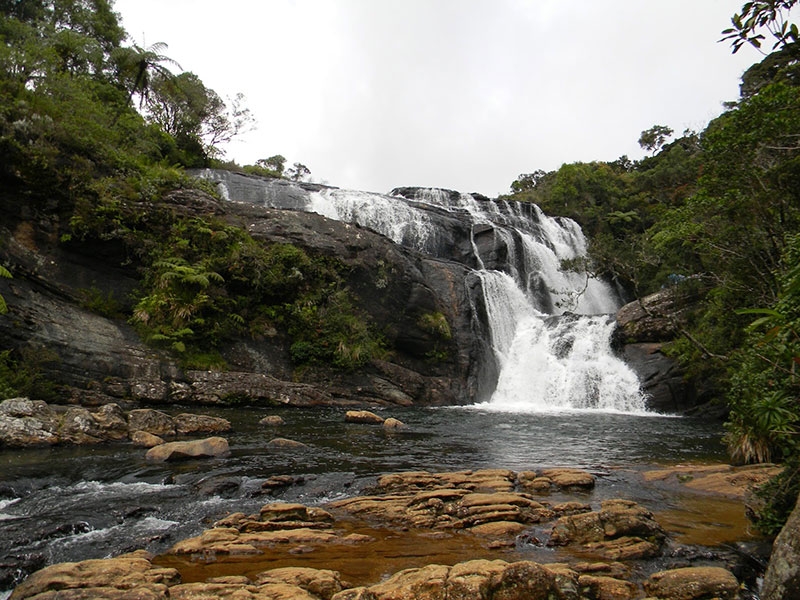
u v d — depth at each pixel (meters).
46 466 10.41
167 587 5.13
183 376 19.20
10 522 7.55
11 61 22.62
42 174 18.97
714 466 11.45
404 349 26.86
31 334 16.39
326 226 27.27
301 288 24.73
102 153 22.47
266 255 24.16
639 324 27.92
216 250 23.19
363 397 23.52
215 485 9.48
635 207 53.47
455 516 8.09
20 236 18.52
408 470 11.43
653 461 13.02
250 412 18.75
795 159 14.22
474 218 40.38
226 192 33.22
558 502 9.04
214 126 44.66
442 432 16.75
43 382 15.59
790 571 4.53
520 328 32.19
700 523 8.05
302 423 17.33
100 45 38.69
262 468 11.01
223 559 6.40
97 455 11.50
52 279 18.77
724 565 6.28
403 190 47.59
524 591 4.96
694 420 22.38
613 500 7.98
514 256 38.53
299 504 8.17
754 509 7.90
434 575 5.34
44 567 6.05
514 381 28.86
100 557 6.54
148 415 14.03
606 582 5.60
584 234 51.56
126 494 9.11
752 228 16.64
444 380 26.61
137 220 21.55
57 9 38.84
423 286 27.84
